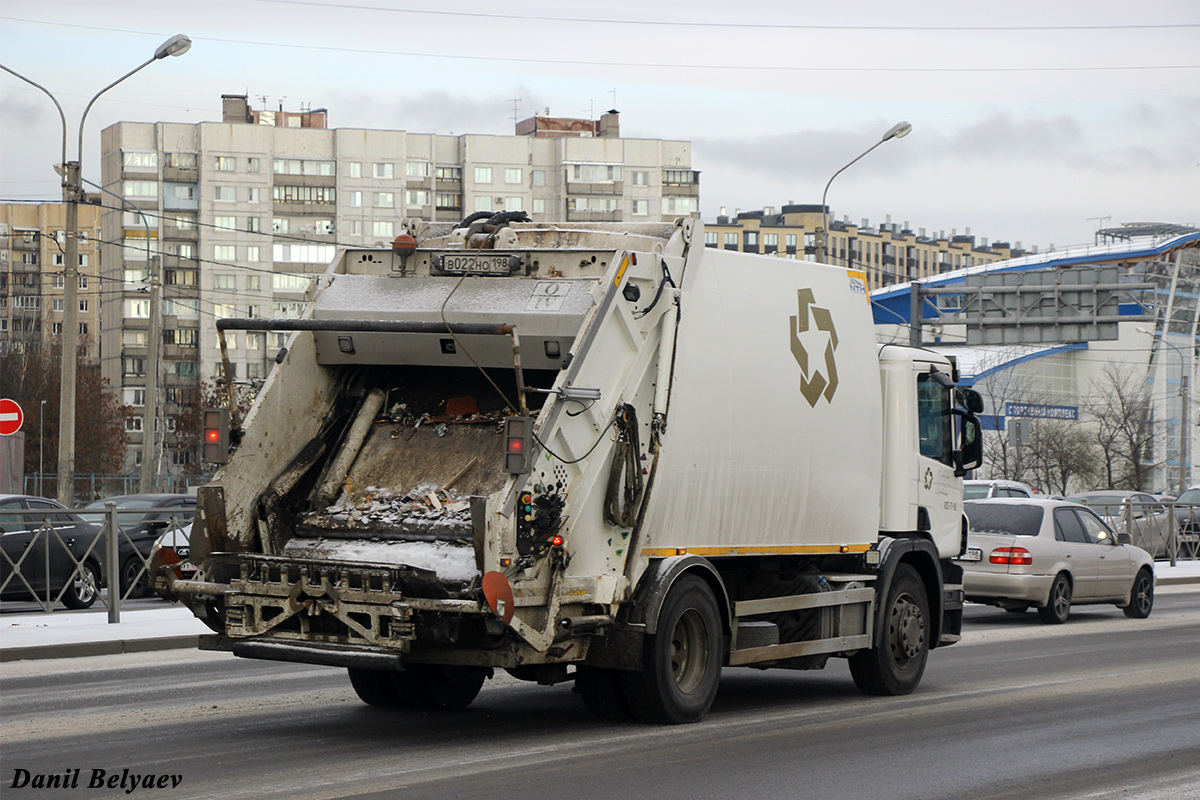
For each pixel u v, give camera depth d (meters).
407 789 13.88
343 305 18.61
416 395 19.11
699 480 18.48
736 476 19.19
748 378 19.44
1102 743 17.53
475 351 17.97
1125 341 171.25
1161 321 172.12
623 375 17.44
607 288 17.14
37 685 22.28
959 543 24.69
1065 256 169.00
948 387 24.03
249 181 193.12
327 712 19.36
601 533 17.09
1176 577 55.06
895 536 22.92
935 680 24.28
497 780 14.41
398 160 197.62
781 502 20.12
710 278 18.89
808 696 22.02
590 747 16.53
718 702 21.06
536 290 17.73
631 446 17.34
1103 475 144.00
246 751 16.05
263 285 194.00
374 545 17.31
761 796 13.95
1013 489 60.72
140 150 191.25
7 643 27.00
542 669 18.08
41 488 98.38
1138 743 17.56
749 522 19.52
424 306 18.14
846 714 19.84
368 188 197.00
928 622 23.20
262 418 18.05
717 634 18.80
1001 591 36.41
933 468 23.86
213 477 17.56
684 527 18.34
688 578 18.25
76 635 28.64
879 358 23.17
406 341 18.27
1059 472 139.88
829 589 20.97
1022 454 135.12
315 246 195.50
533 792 13.84
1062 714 20.05
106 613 34.78
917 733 18.14
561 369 16.67
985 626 36.31
